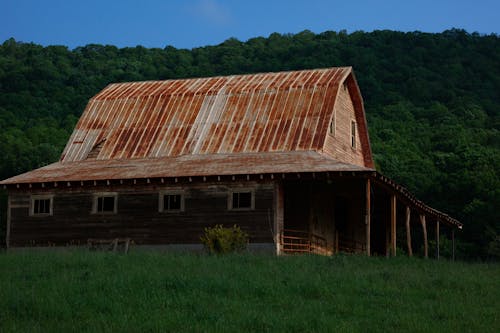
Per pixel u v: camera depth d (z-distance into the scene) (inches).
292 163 1551.4
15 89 4421.8
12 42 5152.6
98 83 4741.6
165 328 805.2
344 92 1873.8
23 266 1222.3
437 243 1867.6
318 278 1077.8
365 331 808.3
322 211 1701.5
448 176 3223.4
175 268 1165.1
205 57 5625.0
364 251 1883.6
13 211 1717.5
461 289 1070.4
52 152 3309.5
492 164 3383.4
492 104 4753.9
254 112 1785.2
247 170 1537.9
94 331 784.9
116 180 1611.7
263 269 1154.0
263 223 1537.9
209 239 1487.5
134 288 1001.5
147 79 5108.3
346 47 5354.3
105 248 1627.7
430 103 4626.0
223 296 973.8
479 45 5620.1
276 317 845.8
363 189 1724.9
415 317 872.9
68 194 1689.2
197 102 1865.2
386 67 5093.5
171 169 1627.7
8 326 812.0
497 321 867.4
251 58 5595.5
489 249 2669.8
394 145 3757.4
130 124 1862.7
